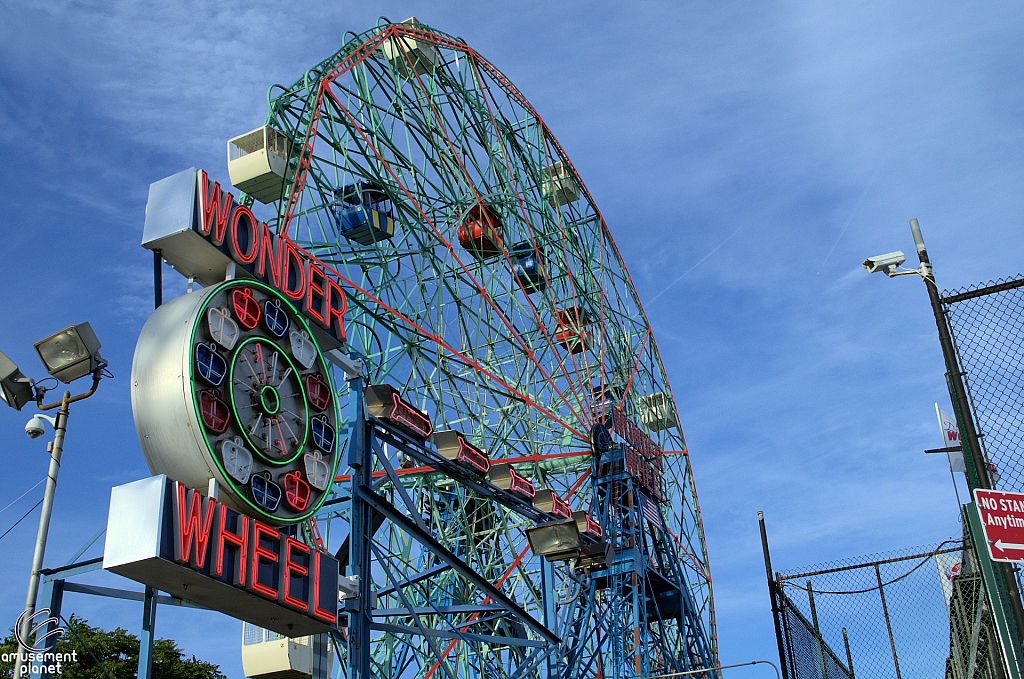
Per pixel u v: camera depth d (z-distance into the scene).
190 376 27.72
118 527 25.20
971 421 16.42
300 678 38.66
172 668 58.06
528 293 66.31
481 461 39.22
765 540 22.56
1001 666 18.53
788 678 21.11
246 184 47.88
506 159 65.25
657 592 65.25
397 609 35.75
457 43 63.59
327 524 40.72
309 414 32.16
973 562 19.22
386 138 54.66
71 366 22.12
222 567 26.28
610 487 62.53
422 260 54.28
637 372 75.00
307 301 34.00
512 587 55.69
